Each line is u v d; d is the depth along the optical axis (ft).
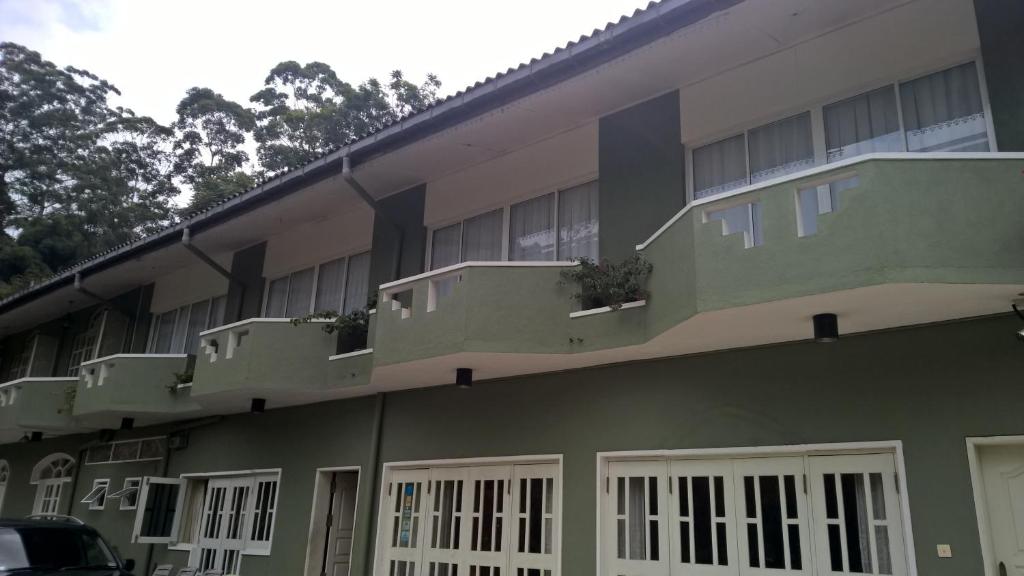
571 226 31.04
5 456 63.10
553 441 28.53
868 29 24.13
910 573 19.65
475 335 26.91
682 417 25.22
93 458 53.31
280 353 35.19
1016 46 21.17
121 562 29.48
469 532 30.63
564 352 26.45
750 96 26.40
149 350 52.03
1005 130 20.92
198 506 45.11
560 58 26.40
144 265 50.37
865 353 21.85
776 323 21.71
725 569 23.43
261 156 110.01
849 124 24.44
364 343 35.63
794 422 22.71
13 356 65.98
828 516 21.83
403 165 35.17
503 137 32.32
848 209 19.02
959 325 20.38
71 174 111.45
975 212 18.13
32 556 26.73
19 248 92.68
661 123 28.63
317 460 37.52
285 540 37.50
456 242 35.32
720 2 22.89
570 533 26.91
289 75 122.72
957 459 19.60
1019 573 18.65
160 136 126.11
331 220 41.60
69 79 123.44
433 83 110.93
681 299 22.21
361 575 33.30
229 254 47.88
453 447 31.86
